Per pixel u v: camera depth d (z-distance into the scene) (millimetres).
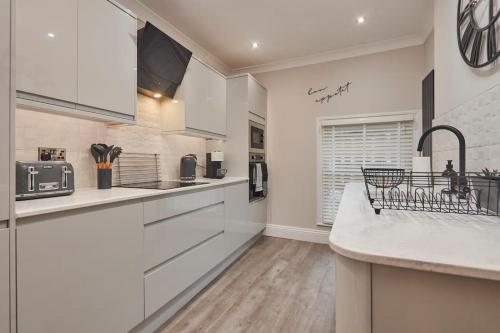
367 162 3055
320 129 3291
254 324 1660
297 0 2176
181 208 1816
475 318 515
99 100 1516
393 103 2916
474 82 1294
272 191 3584
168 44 2037
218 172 2928
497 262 500
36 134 1493
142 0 2164
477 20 1242
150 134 2363
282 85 3512
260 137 3396
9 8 909
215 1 2184
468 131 1354
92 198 1266
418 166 1204
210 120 2723
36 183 1243
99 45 1515
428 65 2650
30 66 1183
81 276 1140
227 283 2221
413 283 556
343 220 847
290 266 2574
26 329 948
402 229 739
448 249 575
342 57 3168
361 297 588
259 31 2697
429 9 2299
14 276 915
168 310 1725
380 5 2248
